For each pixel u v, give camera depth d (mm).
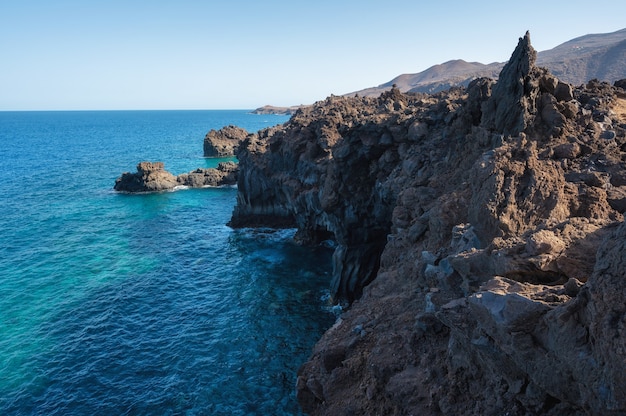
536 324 10195
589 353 8930
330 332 23234
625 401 7953
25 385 30125
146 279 48156
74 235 64000
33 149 179625
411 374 15508
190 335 36719
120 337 36312
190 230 67562
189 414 27688
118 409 28078
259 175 69500
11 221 71125
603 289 8969
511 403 11438
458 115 37250
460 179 30516
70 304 41906
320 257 55375
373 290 25969
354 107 76250
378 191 42375
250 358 33406
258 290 45656
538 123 27109
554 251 12773
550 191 18984
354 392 17547
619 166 22891
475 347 12320
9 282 46812
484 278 14547
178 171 128500
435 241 24969
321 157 58281
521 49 27891
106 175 117438
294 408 28125
